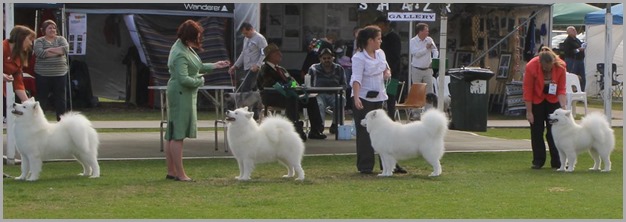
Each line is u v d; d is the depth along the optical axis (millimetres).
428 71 17094
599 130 11375
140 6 18906
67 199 8953
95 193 9344
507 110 20844
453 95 13914
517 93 20844
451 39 21828
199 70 10352
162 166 11672
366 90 10953
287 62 21703
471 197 9188
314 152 13203
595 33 27188
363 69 10945
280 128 10438
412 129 10766
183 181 10273
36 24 17984
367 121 10859
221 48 18953
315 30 21688
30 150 10141
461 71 13781
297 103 14281
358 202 8836
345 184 10117
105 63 22578
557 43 28625
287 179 10539
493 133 16766
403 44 21391
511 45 21375
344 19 21688
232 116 10227
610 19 16531
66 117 10508
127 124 17734
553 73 11695
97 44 22438
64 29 18156
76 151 10453
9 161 11766
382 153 10844
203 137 15289
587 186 10062
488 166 11984
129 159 12305
